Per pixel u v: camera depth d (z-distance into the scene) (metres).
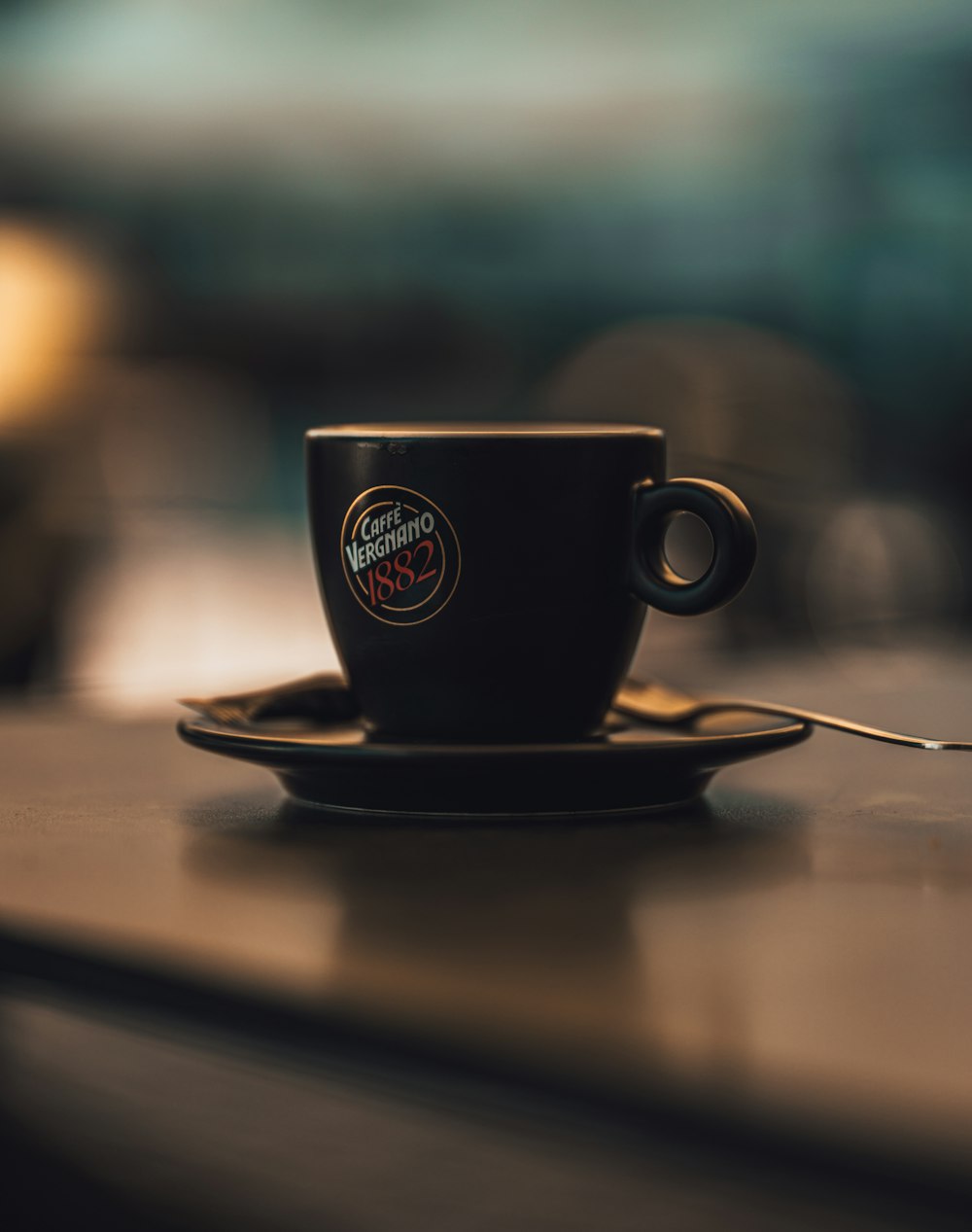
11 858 0.44
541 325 4.69
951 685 0.68
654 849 0.44
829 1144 0.29
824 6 4.02
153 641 2.25
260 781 0.52
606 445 0.48
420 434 0.48
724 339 2.55
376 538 0.48
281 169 4.64
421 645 0.48
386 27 4.46
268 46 4.46
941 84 3.93
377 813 0.47
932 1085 0.31
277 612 2.51
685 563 1.87
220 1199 0.68
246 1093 0.80
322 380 4.71
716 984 0.36
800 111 4.16
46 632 2.17
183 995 0.37
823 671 0.75
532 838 0.45
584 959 0.37
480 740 0.49
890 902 0.40
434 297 4.72
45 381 3.52
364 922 0.39
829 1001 0.35
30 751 0.56
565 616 0.48
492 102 4.53
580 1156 0.78
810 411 2.40
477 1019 0.35
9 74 4.40
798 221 4.18
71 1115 0.73
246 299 4.68
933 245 3.96
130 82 4.48
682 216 4.40
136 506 2.63
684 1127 0.31
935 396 3.65
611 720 0.52
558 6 4.38
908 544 2.20
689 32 4.27
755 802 0.49
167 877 0.42
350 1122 0.80
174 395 3.39
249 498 3.00
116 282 4.50
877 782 0.52
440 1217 0.71
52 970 0.38
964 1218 0.27
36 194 4.54
